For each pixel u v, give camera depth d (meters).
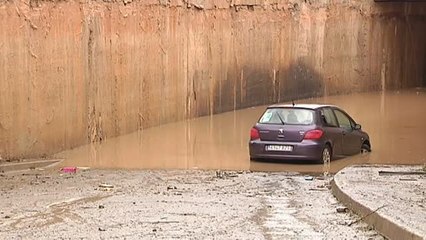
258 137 19.17
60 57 20.31
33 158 18.88
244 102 34.66
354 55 44.16
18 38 18.27
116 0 23.81
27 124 18.70
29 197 12.69
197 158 20.33
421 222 8.86
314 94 40.88
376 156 20.81
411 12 49.06
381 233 9.20
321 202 12.45
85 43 21.80
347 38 43.50
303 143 18.64
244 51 34.50
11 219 10.27
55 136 20.06
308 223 10.05
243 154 21.12
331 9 41.94
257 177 16.61
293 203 12.28
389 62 47.44
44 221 10.10
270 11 36.66
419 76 51.00
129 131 24.84
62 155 20.11
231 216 10.62
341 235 9.12
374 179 14.13
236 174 17.17
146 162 19.48
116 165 18.81
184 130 26.41
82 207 11.47
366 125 28.53
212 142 23.62
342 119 21.41
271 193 13.80
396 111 34.22
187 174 17.09
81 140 21.58
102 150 21.30
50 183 14.94
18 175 16.38
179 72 28.88
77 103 21.30
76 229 9.46
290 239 8.80
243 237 8.92
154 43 26.75
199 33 30.52
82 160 19.52
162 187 14.59
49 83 19.73
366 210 10.22
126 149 21.62
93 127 22.34
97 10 22.55
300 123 18.88
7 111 17.86
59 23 20.23
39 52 19.22
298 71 39.34
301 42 39.50
